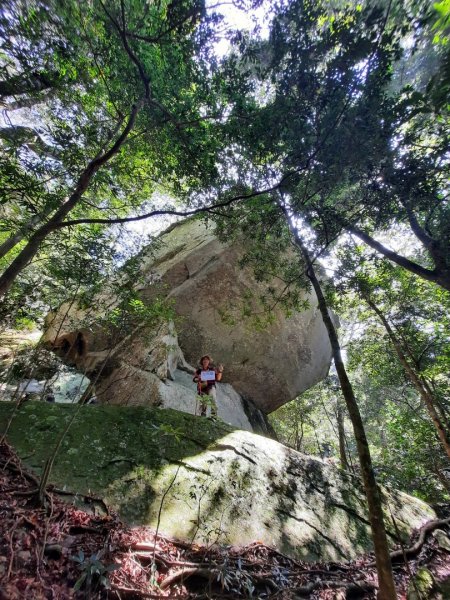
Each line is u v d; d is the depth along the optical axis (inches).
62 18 165.0
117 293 166.6
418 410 396.2
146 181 297.9
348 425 824.9
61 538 95.6
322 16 128.5
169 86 198.7
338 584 127.0
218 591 103.7
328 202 176.9
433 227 216.1
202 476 153.9
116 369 287.4
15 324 209.2
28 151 165.2
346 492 191.5
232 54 162.1
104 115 255.1
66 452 139.9
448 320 311.6
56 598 77.2
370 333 383.9
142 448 158.9
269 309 271.7
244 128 169.3
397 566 154.0
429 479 313.1
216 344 345.4
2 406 162.7
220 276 335.0
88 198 282.2
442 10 97.1
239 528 135.0
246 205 219.1
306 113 143.7
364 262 269.0
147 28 175.5
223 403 319.6
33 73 186.5
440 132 131.5
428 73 116.0
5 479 113.1
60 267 151.6
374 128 125.8
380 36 114.0
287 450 208.1
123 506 122.4
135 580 93.3
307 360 418.0
